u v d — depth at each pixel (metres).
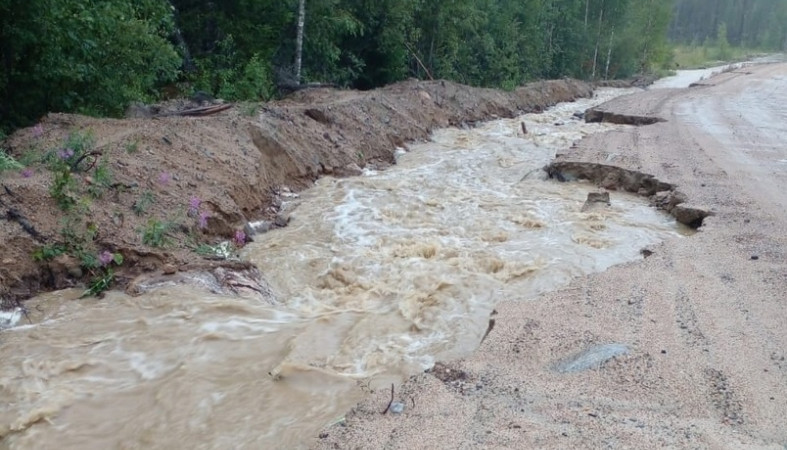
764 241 7.40
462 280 6.62
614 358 4.50
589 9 38.75
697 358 4.52
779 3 88.88
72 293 5.73
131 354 4.90
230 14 16.36
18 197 5.98
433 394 4.11
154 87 13.11
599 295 5.77
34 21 8.59
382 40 20.30
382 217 9.05
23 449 3.91
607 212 9.55
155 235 6.41
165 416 4.20
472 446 3.48
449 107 18.33
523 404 3.94
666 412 3.83
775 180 10.48
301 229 8.44
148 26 10.84
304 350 5.00
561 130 18.05
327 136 11.81
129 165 7.43
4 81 9.16
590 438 3.53
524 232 8.64
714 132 15.46
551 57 34.94
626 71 43.03
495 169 12.75
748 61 64.12
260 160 9.57
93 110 9.98
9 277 5.47
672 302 5.58
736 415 3.80
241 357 4.91
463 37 26.00
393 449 3.50
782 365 4.44
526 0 30.78
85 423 4.16
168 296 5.74
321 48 17.94
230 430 4.03
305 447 3.77
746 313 5.35
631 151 12.83
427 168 12.59
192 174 8.04
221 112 11.05
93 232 6.12
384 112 14.75
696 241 7.43
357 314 5.83
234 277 6.31
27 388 4.46
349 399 4.34
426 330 5.56
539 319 5.24
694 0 92.00
